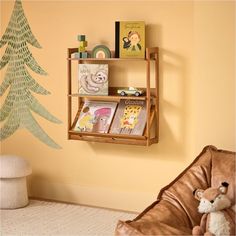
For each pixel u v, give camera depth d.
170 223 2.62
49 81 4.23
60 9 4.14
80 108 4.09
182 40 3.75
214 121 3.49
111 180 4.07
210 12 3.43
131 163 3.99
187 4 3.71
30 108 4.34
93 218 3.79
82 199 4.19
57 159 4.27
